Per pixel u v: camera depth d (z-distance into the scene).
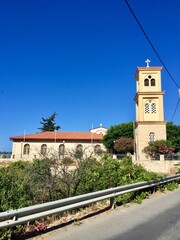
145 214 7.86
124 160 13.69
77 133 62.72
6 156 51.28
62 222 6.89
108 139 55.88
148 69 42.38
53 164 10.15
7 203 6.41
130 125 54.72
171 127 51.38
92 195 7.45
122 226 6.55
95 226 6.54
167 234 5.91
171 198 10.77
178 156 34.84
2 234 5.42
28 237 5.69
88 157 11.53
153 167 33.62
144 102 41.31
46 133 62.06
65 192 9.75
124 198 9.59
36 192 8.54
